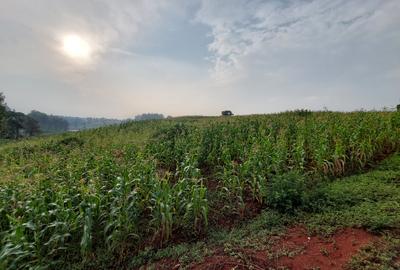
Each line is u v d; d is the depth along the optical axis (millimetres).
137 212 5434
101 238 5129
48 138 18469
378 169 7633
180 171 7184
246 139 10977
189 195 5730
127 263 4590
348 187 6246
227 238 4867
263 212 5762
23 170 8117
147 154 9031
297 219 5254
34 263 4430
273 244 4516
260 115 21078
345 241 4301
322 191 5953
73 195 5789
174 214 5562
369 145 8258
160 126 18406
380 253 3754
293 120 14328
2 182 6359
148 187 6109
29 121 74188
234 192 6551
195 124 17734
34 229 4363
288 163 8375
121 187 5422
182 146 9641
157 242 5059
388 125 9594
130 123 23812
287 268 3830
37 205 5074
